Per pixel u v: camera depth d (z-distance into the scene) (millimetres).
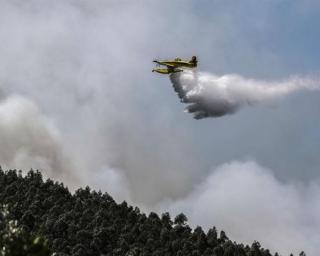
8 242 131250
